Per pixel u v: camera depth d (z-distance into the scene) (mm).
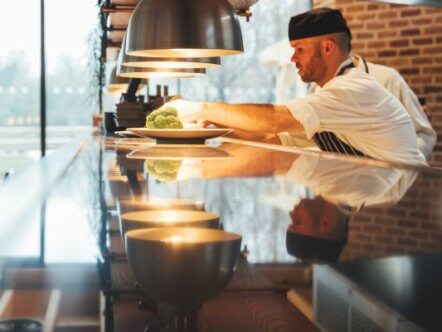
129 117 4402
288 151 2406
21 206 1157
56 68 8266
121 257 786
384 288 640
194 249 826
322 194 1326
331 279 683
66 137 8406
